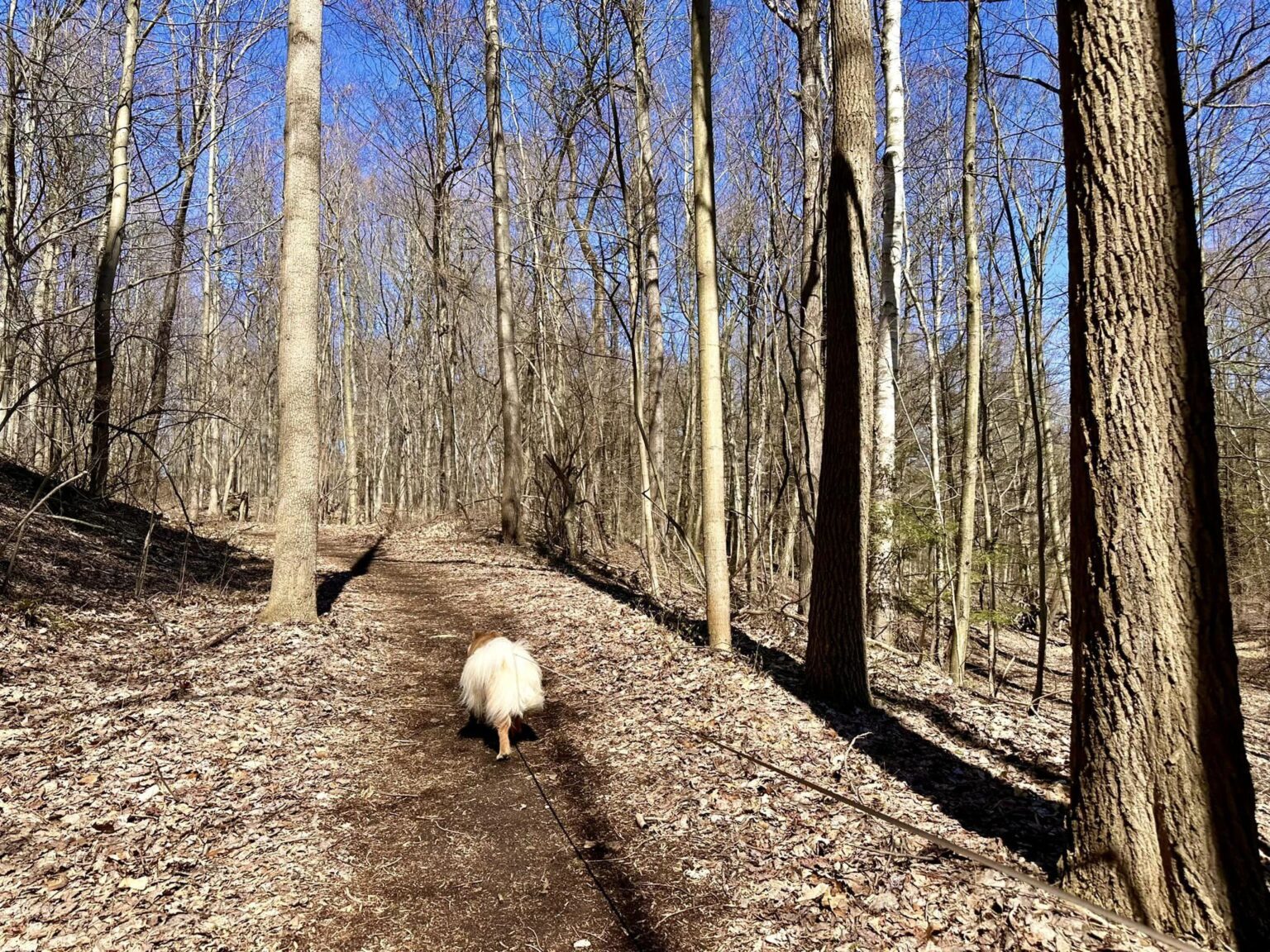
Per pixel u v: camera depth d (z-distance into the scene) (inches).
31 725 222.8
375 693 299.6
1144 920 139.1
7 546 359.3
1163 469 138.3
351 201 1301.7
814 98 463.5
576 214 721.0
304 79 374.3
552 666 338.3
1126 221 140.7
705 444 336.8
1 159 545.0
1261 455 629.6
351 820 194.2
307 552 386.9
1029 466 629.0
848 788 207.5
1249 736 349.7
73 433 431.8
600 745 243.6
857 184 265.6
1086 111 144.8
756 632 398.9
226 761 217.0
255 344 1344.7
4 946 135.7
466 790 214.1
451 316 1045.8
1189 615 136.9
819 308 431.8
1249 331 429.4
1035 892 151.3
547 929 149.6
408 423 1320.1
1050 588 662.5
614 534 872.3
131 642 318.7
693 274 776.3
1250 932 133.0
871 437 280.5
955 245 684.1
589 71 602.5
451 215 978.7
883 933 140.9
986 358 679.7
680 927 147.6
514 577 580.1
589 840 184.4
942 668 410.3
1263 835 202.5
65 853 164.7
